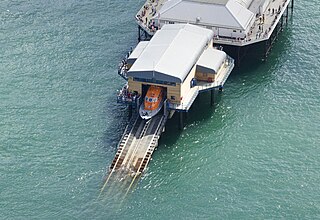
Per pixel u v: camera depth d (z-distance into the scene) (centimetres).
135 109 16762
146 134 15912
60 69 18325
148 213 14288
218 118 16812
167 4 18975
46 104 17175
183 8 18662
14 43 19225
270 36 18912
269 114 16900
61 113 16912
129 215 14238
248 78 18062
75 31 19688
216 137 16250
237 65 18400
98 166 15425
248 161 15550
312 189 14762
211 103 17175
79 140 16138
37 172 15262
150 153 15538
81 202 14525
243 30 18212
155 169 15350
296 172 15212
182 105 16300
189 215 14250
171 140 16162
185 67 16362
